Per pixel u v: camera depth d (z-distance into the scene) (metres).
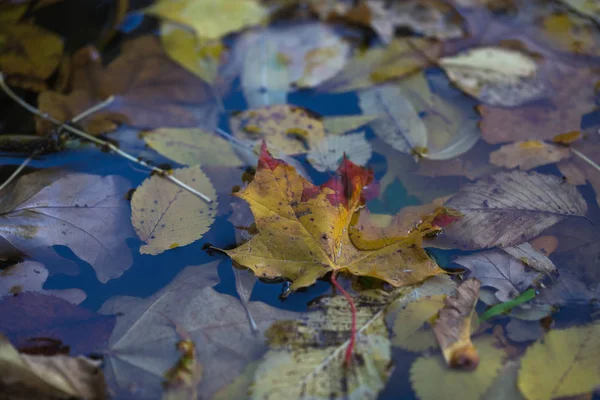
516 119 0.68
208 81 0.70
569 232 0.63
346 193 0.63
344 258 0.61
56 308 0.60
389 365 0.59
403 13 0.75
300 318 0.60
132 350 0.59
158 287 0.61
